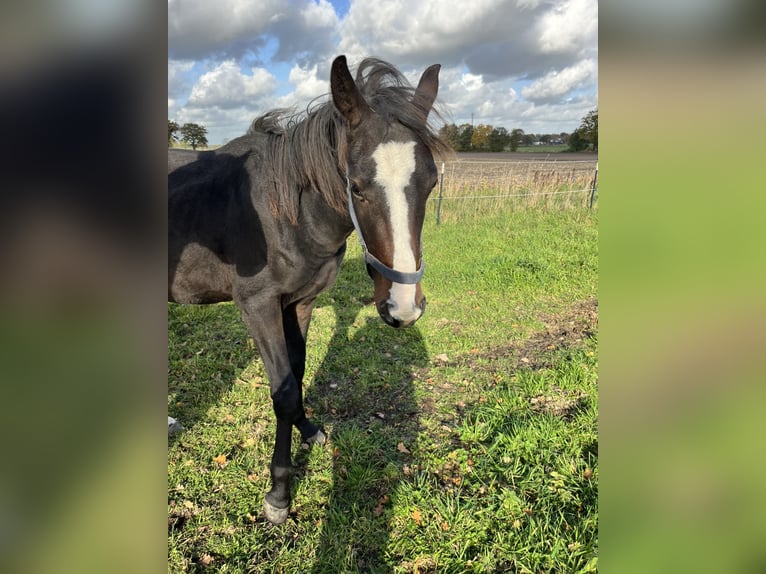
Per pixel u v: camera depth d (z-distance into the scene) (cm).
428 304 494
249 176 221
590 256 642
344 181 200
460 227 805
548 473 248
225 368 356
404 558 203
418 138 185
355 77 221
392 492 238
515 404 312
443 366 370
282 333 231
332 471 253
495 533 210
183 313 452
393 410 311
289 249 217
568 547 202
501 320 461
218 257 232
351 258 650
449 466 256
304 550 208
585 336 430
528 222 841
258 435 282
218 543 210
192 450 267
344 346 395
